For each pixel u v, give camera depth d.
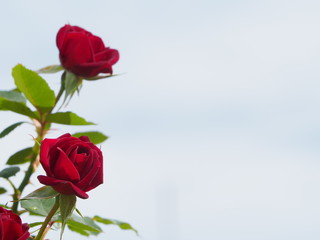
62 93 1.30
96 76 1.29
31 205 1.23
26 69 1.28
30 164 1.30
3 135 1.30
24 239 1.14
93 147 1.16
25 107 1.30
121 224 1.31
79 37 1.28
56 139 1.16
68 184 1.13
